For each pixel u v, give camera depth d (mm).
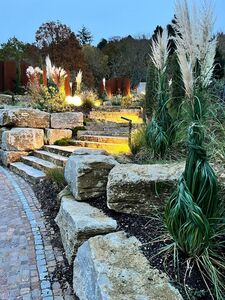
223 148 2430
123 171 2752
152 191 2525
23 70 14641
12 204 4312
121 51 28453
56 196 4199
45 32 23859
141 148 4082
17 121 7086
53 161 5840
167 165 2871
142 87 17859
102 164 3191
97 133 7117
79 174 3117
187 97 2104
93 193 3160
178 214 1906
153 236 2254
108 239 2271
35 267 2664
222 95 3053
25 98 11664
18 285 2414
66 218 2871
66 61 23328
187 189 1888
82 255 2256
